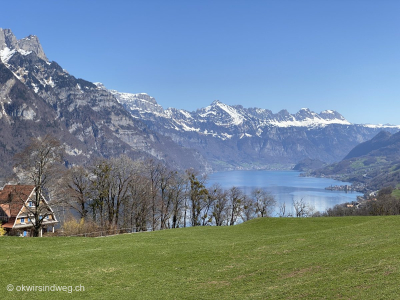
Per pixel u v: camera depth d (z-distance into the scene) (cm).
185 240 5444
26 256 4291
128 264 4025
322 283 2867
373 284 2644
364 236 4416
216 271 3666
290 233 5934
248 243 4788
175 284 3366
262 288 3030
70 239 5481
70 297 3123
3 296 3134
